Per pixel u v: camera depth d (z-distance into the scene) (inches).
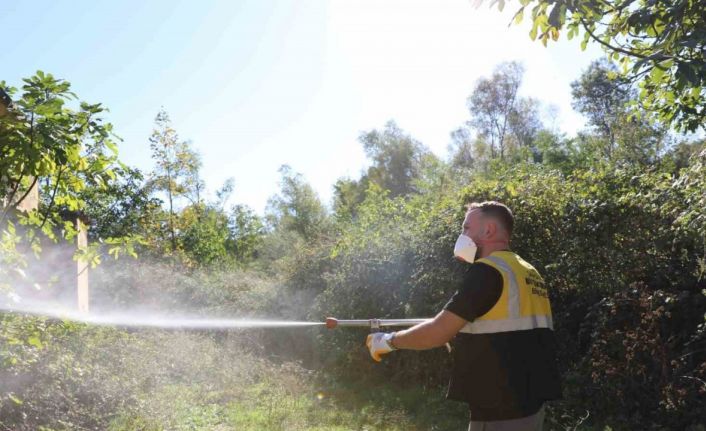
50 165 234.1
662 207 281.7
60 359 261.9
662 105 230.4
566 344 323.6
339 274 475.8
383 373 427.5
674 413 261.0
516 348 128.6
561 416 289.9
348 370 449.7
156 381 368.5
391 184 1850.4
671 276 294.4
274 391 392.5
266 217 1791.3
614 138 905.5
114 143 243.1
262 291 637.3
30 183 278.8
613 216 308.7
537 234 341.1
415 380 405.7
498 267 131.7
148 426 285.9
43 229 251.8
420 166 1786.4
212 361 446.9
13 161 212.2
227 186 1476.4
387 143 1909.4
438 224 399.9
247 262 1421.0
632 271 305.4
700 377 261.9
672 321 283.7
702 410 252.2
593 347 291.4
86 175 254.2
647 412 275.0
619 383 278.5
